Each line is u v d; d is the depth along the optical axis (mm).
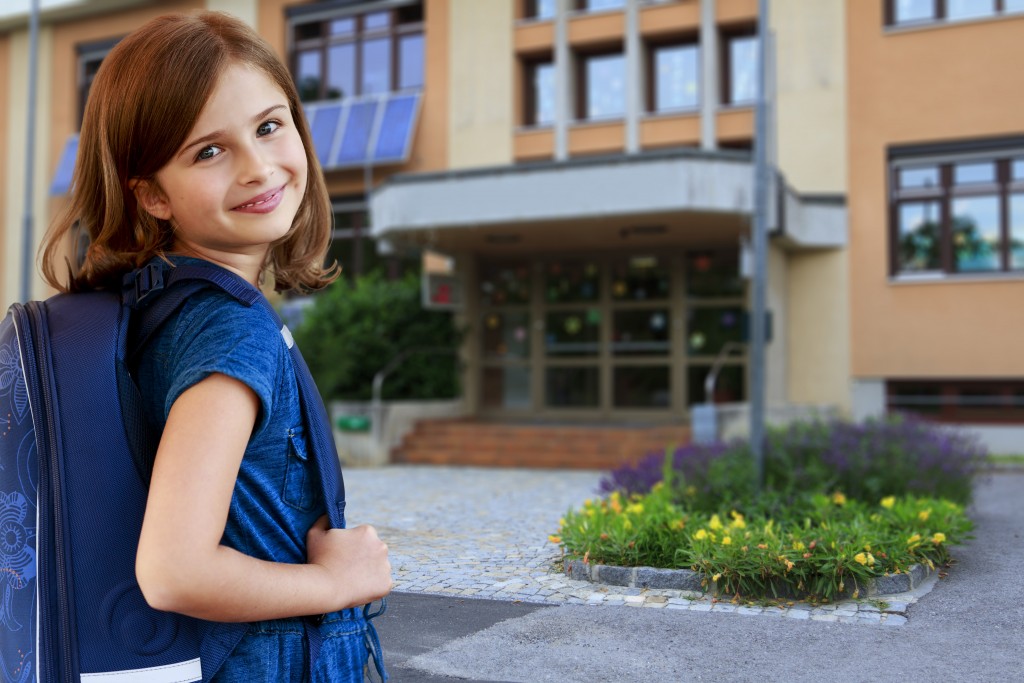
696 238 15602
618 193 13172
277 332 1210
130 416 1151
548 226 14359
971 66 15891
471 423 15977
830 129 16609
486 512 9305
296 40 20625
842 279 16375
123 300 1215
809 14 16766
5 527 1137
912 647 4672
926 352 15898
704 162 12953
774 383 15734
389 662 4469
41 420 1130
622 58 18141
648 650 4645
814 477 8781
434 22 19266
